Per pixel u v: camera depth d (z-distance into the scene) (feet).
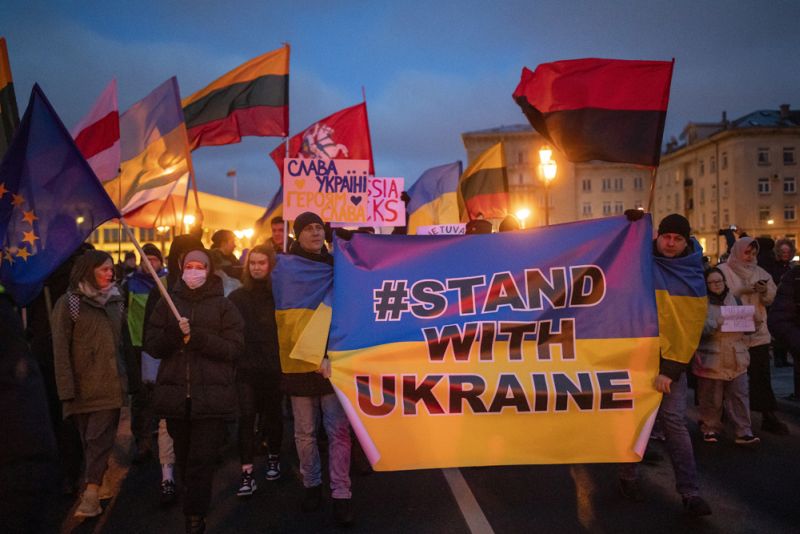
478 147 270.87
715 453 20.62
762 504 15.93
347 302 15.90
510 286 16.05
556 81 17.93
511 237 16.39
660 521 14.90
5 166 11.26
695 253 15.89
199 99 29.37
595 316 15.87
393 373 15.52
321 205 23.97
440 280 16.12
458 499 16.89
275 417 19.51
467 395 15.48
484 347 15.76
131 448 23.80
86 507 16.37
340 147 31.76
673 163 278.67
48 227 11.47
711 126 267.59
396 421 15.40
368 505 16.80
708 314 20.86
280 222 25.49
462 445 15.37
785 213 238.27
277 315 16.15
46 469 7.20
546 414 15.48
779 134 237.86
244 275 19.60
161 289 14.03
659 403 15.44
